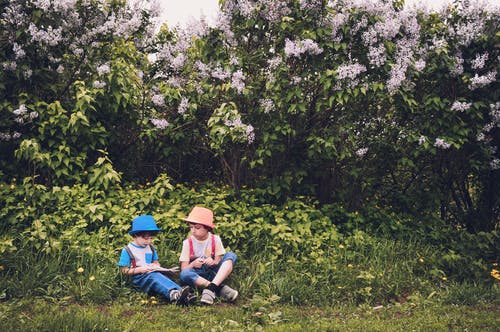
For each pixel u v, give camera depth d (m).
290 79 6.32
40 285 4.66
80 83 6.39
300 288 4.89
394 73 6.02
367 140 6.80
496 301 4.92
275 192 6.60
